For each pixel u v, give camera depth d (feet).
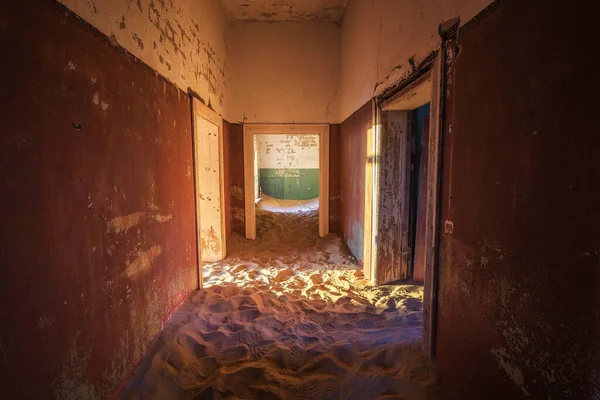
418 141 10.43
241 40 15.98
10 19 3.21
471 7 4.66
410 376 5.79
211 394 5.62
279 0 13.80
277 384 5.88
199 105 10.32
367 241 11.23
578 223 2.94
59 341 3.98
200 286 10.31
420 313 8.52
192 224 9.81
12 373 3.27
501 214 4.03
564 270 3.09
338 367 6.34
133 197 5.98
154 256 6.98
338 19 15.69
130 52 5.86
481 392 4.50
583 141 2.88
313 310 8.89
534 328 3.48
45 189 3.74
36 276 3.60
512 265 3.83
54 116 3.88
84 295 4.49
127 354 5.74
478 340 4.57
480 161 4.48
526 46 3.56
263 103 16.25
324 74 16.25
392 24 8.17
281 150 28.60
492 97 4.19
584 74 2.85
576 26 2.92
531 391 3.52
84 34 4.46
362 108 11.60
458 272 5.13
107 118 5.07
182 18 8.85
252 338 7.39
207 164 13.71
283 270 12.38
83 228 4.47
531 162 3.51
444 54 5.50
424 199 10.23
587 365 2.87
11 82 3.23
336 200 16.85
